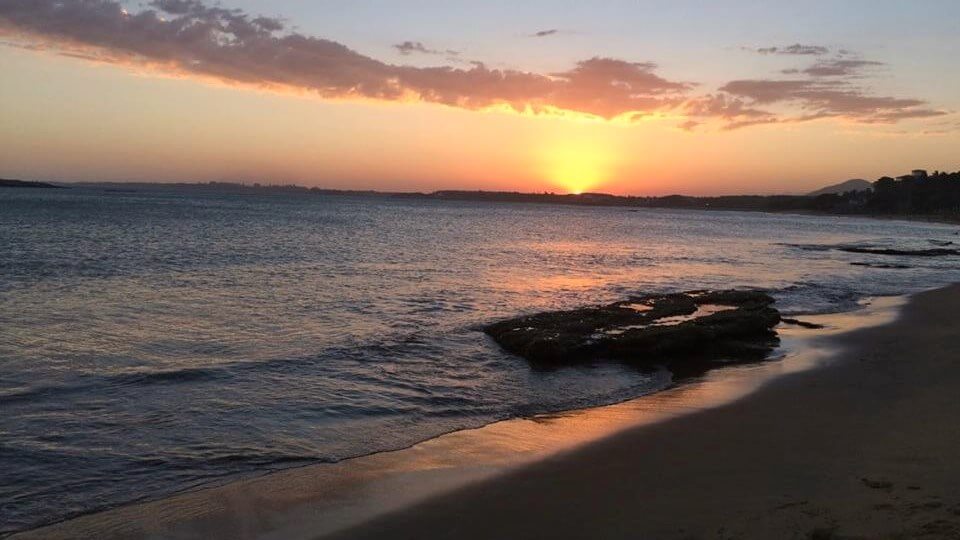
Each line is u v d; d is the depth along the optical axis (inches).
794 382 515.5
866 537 225.8
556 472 330.6
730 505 274.2
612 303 959.0
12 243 1507.1
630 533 254.4
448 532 267.1
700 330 653.9
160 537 268.4
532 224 4013.3
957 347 633.0
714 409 443.2
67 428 392.2
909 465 307.4
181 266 1231.5
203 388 485.7
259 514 287.9
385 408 453.1
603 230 3580.2
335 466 345.7
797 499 274.5
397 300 943.0
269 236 2073.1
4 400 440.1
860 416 409.1
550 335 634.2
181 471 336.2
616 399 487.8
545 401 479.8
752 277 1423.5
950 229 4675.2
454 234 2650.1
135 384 490.3
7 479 320.2
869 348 652.1
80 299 846.5
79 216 2694.4
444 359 600.4
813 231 4124.0
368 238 2191.2
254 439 384.8
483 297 1013.2
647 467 332.2
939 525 227.6
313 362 572.1
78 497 304.7
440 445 379.2
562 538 255.9
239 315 783.1
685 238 2997.0
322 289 1019.3
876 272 1578.5
